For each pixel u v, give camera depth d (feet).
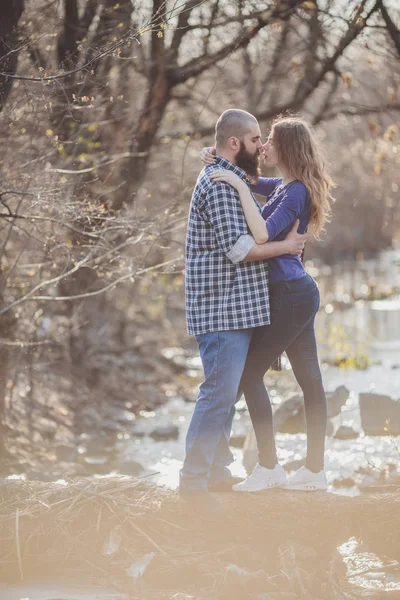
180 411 41.68
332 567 16.84
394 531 17.89
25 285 29.43
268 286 17.92
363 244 156.97
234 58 42.93
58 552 17.13
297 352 18.78
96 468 29.91
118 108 33.30
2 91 23.02
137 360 50.06
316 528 17.85
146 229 26.55
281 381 47.16
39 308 33.17
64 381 40.75
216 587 16.08
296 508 17.99
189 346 61.31
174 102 45.29
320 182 18.19
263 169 44.70
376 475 26.07
